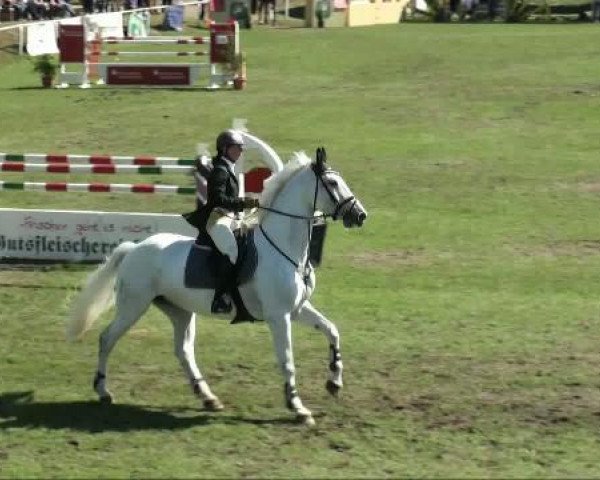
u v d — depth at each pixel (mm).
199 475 10641
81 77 40469
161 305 12656
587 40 50938
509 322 16000
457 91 38219
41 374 13828
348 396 12945
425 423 12102
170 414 12391
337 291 17625
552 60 44781
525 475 10672
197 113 34438
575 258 19750
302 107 35469
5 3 58906
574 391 13156
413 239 21062
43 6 59188
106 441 11555
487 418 12258
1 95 38250
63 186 19359
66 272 18953
